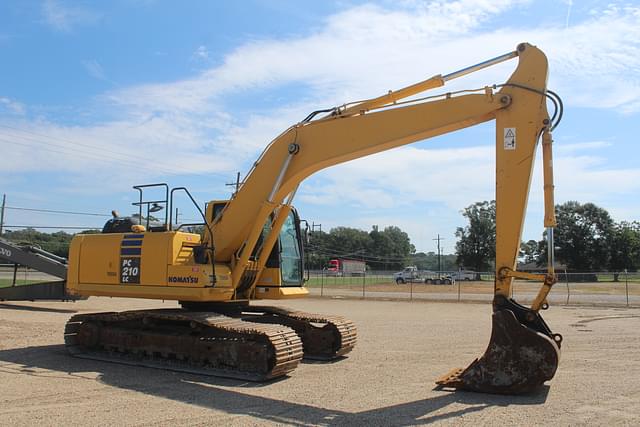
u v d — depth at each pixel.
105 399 7.28
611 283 56.50
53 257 20.42
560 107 7.64
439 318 19.39
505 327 7.35
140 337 10.12
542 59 7.62
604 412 6.62
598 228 92.50
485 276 72.00
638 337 13.98
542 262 94.38
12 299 20.20
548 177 7.54
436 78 8.19
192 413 6.57
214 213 10.71
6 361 10.11
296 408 6.86
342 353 10.80
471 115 7.81
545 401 7.14
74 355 10.64
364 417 6.43
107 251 10.63
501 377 7.39
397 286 54.09
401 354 11.30
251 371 8.72
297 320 11.09
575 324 17.31
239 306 11.06
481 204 111.12
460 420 6.26
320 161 8.88
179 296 9.60
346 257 139.62
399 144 8.41
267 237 10.36
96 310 20.34
